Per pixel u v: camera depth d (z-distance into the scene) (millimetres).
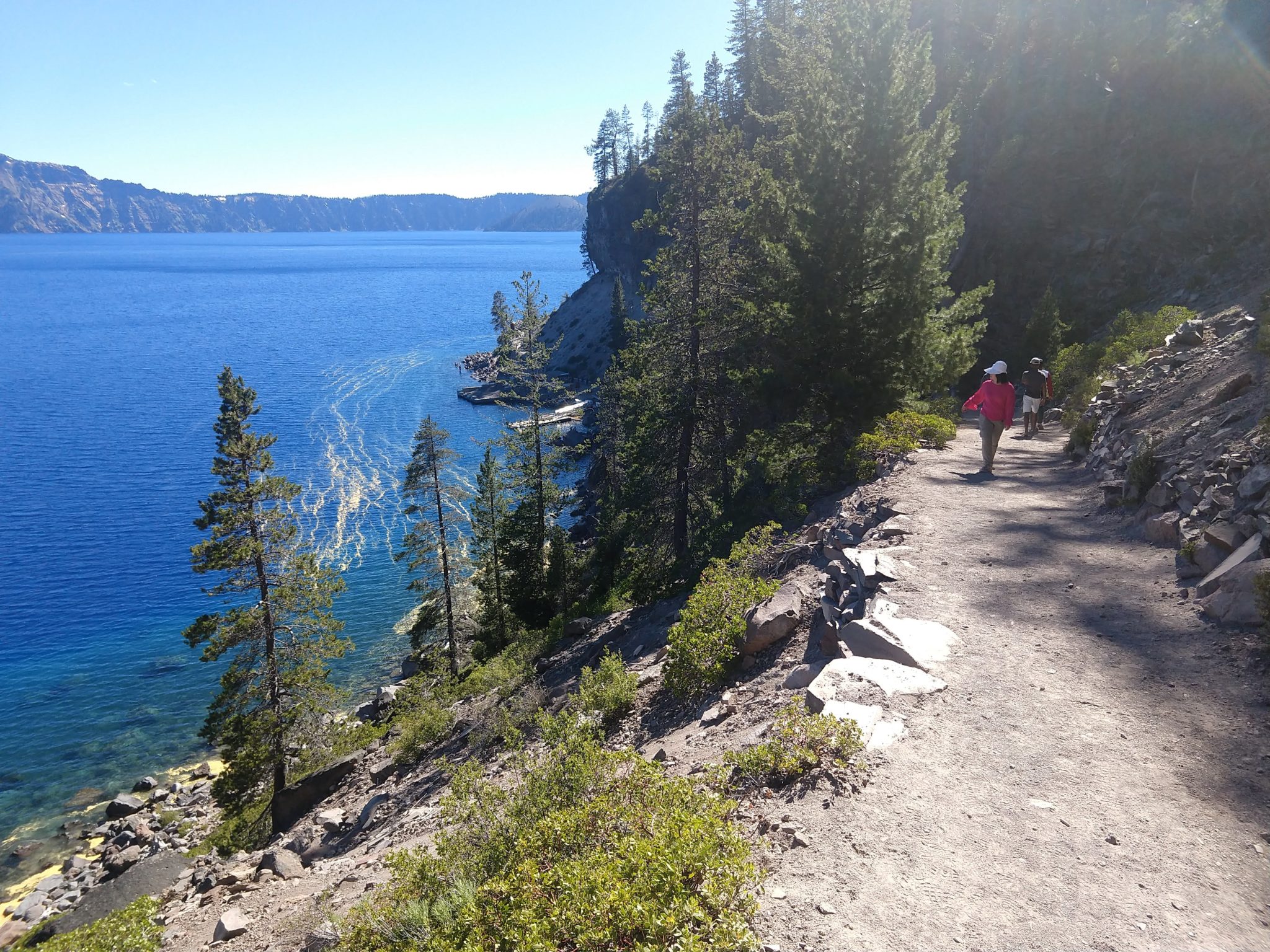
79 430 86188
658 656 14781
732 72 92000
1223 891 4230
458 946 4863
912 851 4707
